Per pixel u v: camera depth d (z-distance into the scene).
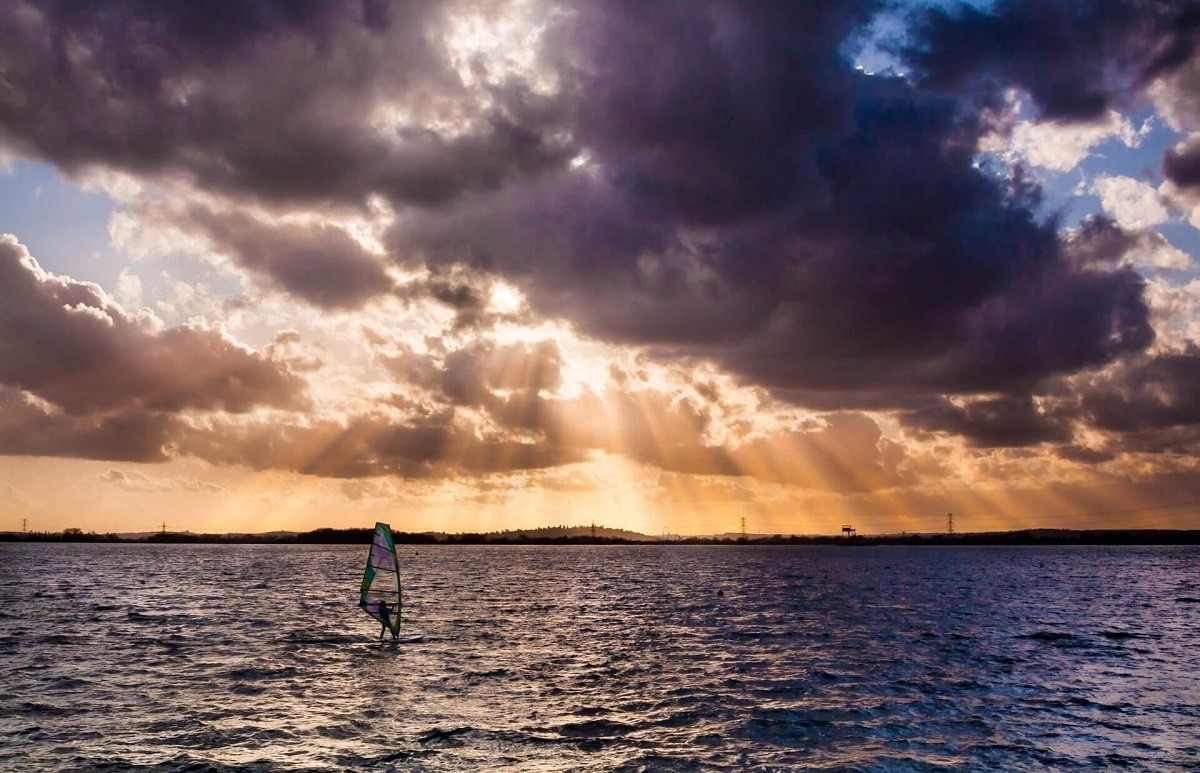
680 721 28.47
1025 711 30.23
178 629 54.09
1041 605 79.25
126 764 22.95
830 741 26.02
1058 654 44.59
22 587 97.50
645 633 54.34
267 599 82.12
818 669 39.31
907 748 25.27
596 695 32.81
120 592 90.69
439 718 28.59
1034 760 24.08
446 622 60.28
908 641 50.16
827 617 66.38
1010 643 49.19
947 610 73.31
